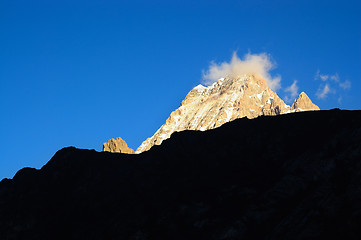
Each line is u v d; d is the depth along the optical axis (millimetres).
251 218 92750
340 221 88438
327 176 97188
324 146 102625
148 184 109812
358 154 97938
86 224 101375
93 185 111812
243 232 90750
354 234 85938
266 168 106750
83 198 108875
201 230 93125
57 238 100062
